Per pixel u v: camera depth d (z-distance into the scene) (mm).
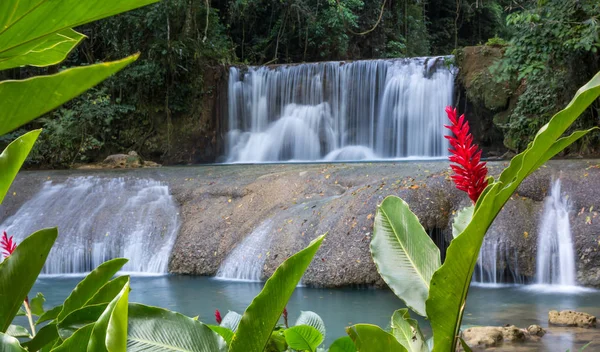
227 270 8914
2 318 1256
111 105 18094
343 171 10227
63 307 1476
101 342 967
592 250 7730
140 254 9680
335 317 6488
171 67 18016
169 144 18250
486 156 15836
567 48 12438
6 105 676
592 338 5160
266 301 1056
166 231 9883
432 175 8930
